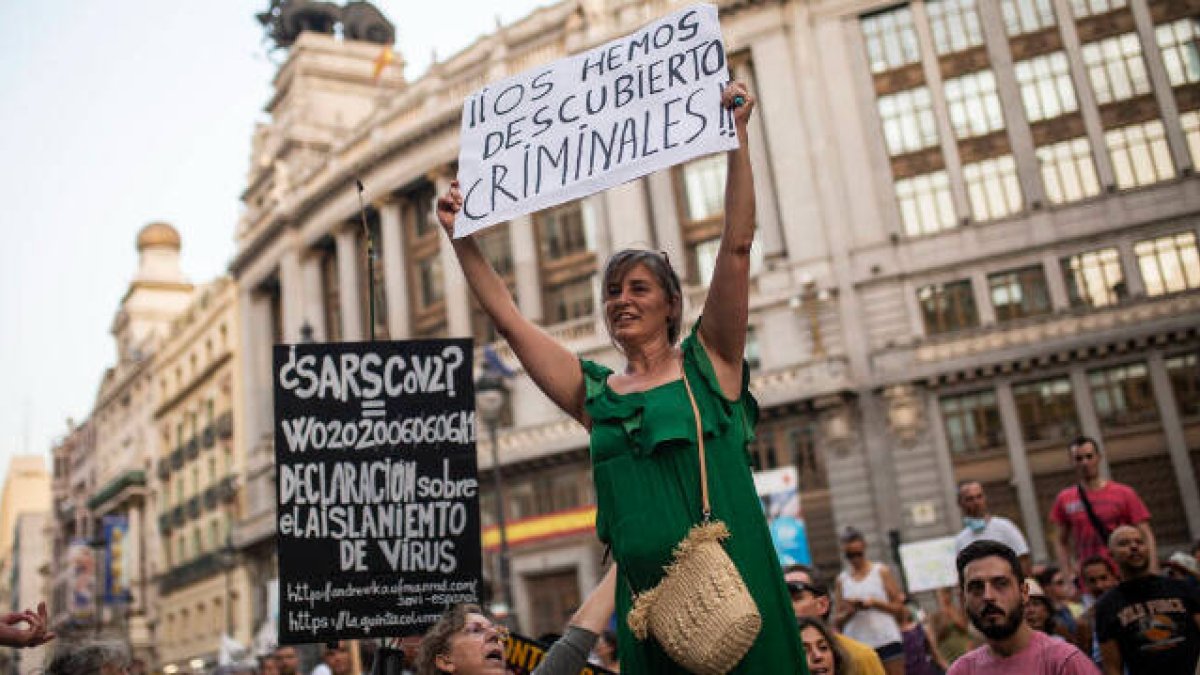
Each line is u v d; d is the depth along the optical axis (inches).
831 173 1180.5
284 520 189.2
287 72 1947.6
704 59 113.3
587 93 120.4
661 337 108.7
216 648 1907.0
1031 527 1034.1
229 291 2000.5
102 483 2714.1
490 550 1282.0
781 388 1128.8
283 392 195.3
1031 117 1125.7
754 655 93.0
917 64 1180.5
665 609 90.8
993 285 1107.3
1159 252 1053.8
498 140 123.9
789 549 653.3
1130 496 286.8
